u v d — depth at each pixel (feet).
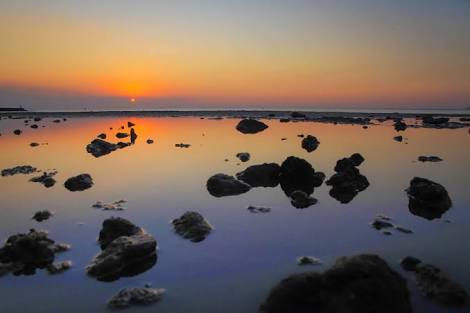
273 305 27.02
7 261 37.22
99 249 40.73
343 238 43.34
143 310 29.60
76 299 31.37
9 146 121.80
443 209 53.31
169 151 107.55
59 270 35.96
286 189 66.03
